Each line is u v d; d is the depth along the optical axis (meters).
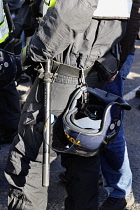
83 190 2.15
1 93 3.73
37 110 2.12
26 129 2.16
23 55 2.13
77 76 2.07
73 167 2.14
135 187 3.25
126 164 2.77
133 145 4.03
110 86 2.67
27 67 2.18
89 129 2.02
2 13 2.83
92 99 2.21
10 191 2.27
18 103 3.86
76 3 1.83
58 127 2.11
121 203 2.82
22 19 4.54
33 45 2.00
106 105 2.12
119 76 2.67
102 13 2.01
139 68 6.61
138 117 4.77
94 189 2.17
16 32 4.58
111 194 2.82
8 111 3.81
